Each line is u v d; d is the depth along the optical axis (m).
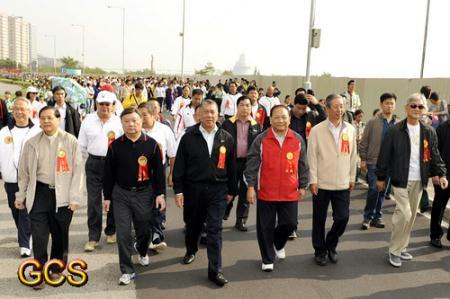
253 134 6.17
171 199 7.99
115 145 4.54
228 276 4.82
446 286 4.69
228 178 4.75
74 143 4.48
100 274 4.79
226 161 4.71
